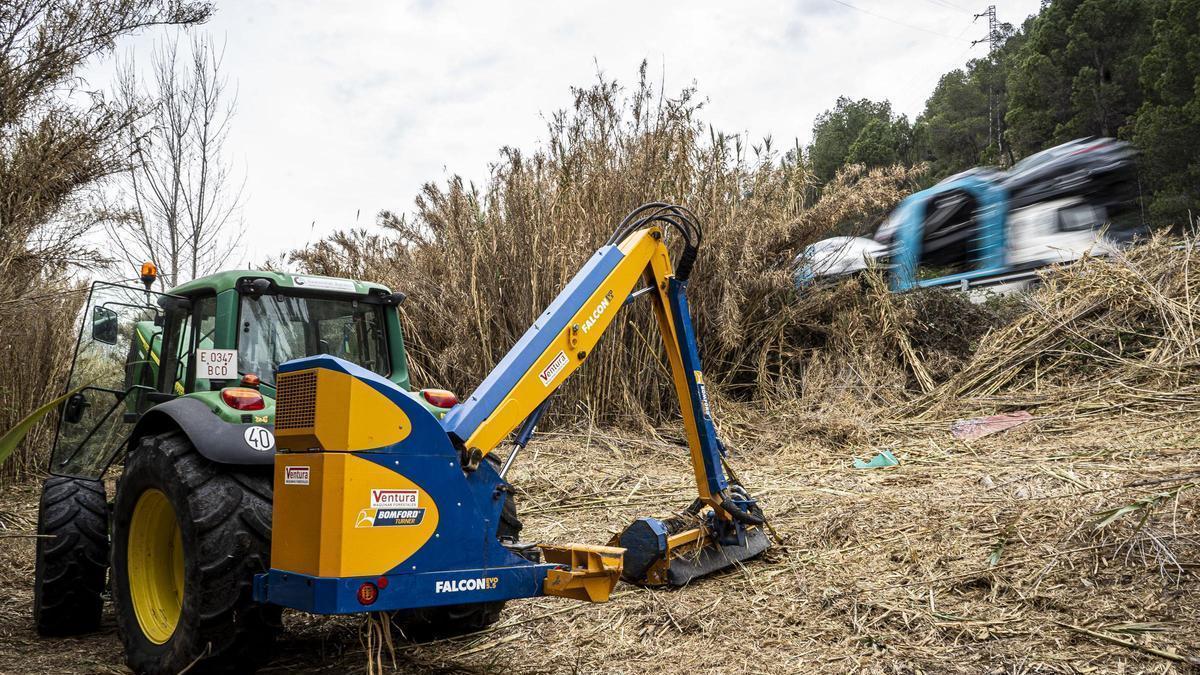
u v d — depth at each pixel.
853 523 4.02
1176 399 5.69
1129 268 7.23
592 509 5.05
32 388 7.26
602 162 7.49
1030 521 3.60
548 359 3.04
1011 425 5.86
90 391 3.99
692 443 3.75
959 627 2.85
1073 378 6.59
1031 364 6.95
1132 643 2.55
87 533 3.69
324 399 2.40
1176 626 2.61
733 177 7.93
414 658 3.22
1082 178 10.29
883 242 11.91
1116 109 35.28
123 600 3.22
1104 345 6.77
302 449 2.49
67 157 6.26
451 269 7.81
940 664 2.63
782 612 3.22
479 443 2.72
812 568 3.63
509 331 7.51
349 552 2.33
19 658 3.40
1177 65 27.50
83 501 3.76
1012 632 2.76
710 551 3.72
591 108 7.71
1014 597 3.00
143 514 3.24
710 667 2.82
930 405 6.80
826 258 8.47
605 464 6.02
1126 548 3.13
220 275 3.47
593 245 7.14
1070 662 2.52
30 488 7.03
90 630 3.84
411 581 2.44
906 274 9.06
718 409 7.23
